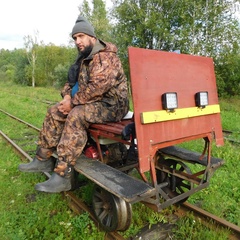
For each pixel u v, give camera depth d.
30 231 2.81
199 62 2.77
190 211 3.12
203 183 2.86
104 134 2.75
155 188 2.33
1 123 8.61
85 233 2.76
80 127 2.72
